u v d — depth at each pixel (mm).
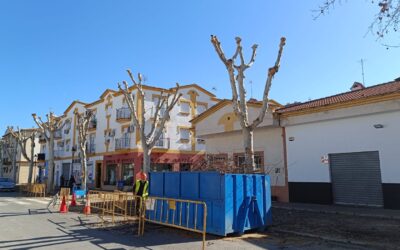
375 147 15664
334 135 17281
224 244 9391
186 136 40719
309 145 18344
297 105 20828
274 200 19797
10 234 10789
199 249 8789
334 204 17156
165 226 12391
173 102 22516
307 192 18219
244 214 10828
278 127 20109
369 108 15688
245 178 11070
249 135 14844
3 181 38125
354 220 12773
